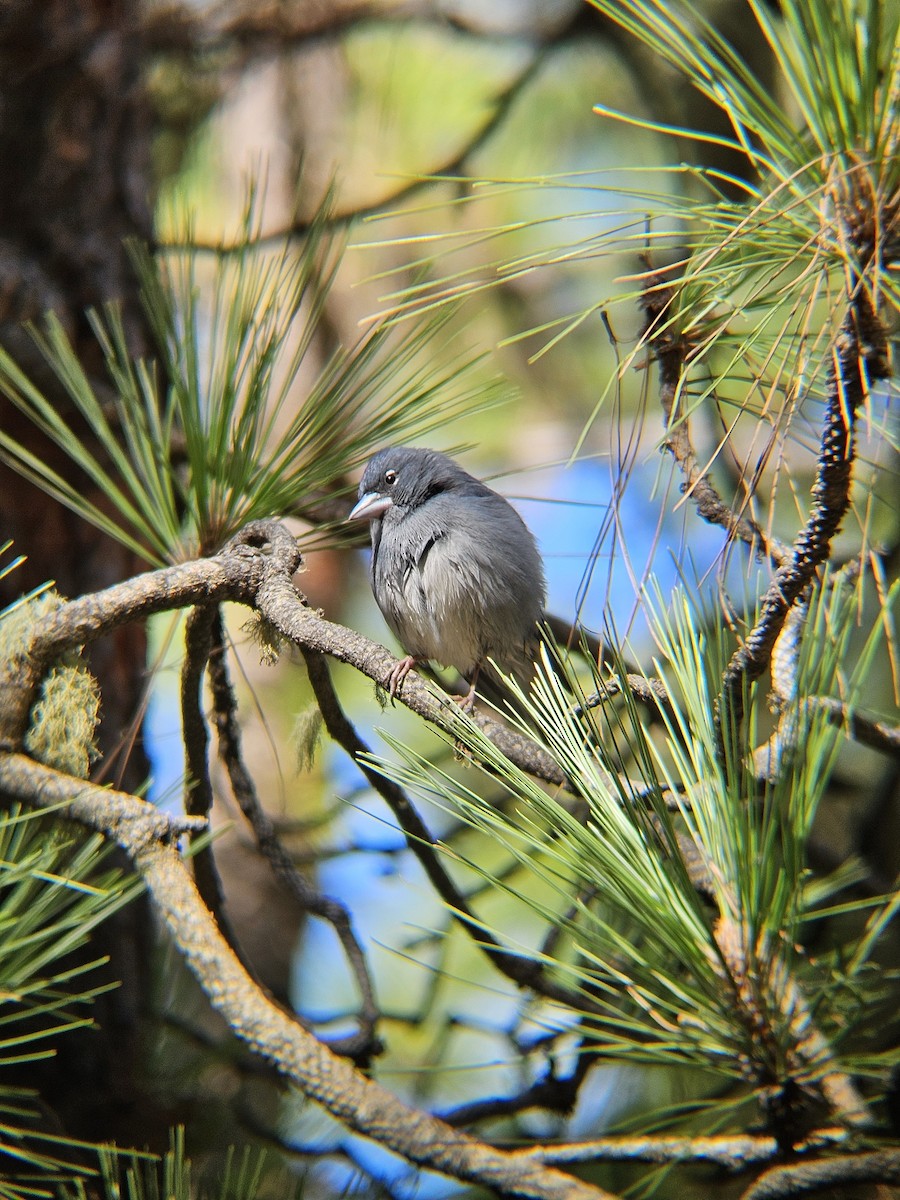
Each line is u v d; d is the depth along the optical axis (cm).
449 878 601
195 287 584
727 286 448
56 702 464
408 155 1148
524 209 1164
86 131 811
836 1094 358
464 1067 382
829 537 394
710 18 934
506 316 1196
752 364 532
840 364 384
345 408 607
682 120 1010
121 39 844
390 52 1105
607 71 1155
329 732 574
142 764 792
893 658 388
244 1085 761
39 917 408
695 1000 361
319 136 1144
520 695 442
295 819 985
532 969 570
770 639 406
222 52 1066
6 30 796
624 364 442
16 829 438
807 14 381
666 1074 623
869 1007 405
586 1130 666
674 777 498
